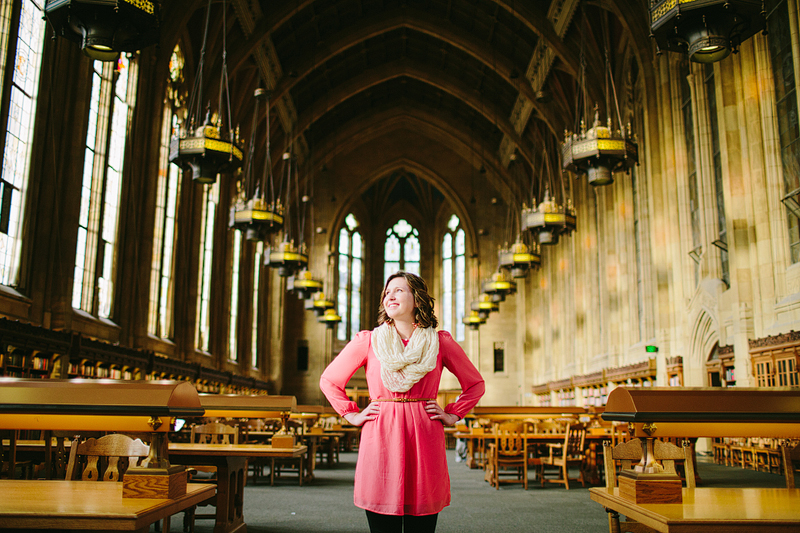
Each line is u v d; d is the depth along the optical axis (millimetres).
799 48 14281
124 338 19203
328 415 19469
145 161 20578
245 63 29594
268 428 14773
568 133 16828
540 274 42875
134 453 4781
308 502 10133
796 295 14727
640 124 24469
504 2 27906
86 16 9016
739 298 16328
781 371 14500
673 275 20922
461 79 38562
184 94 25047
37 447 7969
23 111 14336
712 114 18875
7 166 13703
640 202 23969
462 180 46312
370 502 3299
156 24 9375
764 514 3705
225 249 31203
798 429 4410
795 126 14922
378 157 46438
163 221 23078
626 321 26016
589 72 27531
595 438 12703
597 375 28031
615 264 27969
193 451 6988
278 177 41156
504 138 41625
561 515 9070
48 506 3582
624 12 22422
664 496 4094
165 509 3727
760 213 16141
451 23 32969
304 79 35375
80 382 4156
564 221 20969
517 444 12781
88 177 17438
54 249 15258
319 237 45281
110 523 3355
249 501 10195
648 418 4242
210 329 29859
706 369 19359
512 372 45062
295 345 45312
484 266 45375
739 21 9438
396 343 3480
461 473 16281
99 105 17969
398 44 37344
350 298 48906
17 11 13562
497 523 8391
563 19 26547
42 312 14812
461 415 3545
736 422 4312
